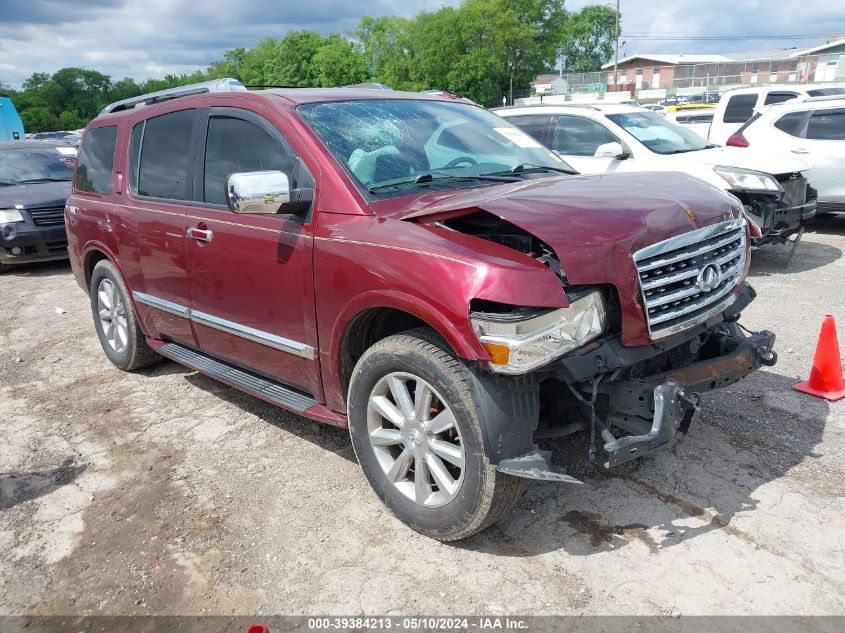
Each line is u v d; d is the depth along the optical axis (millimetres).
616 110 8711
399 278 2932
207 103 4273
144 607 2887
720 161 7836
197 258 4156
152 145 4742
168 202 4480
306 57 68750
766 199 7438
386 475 3285
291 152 3621
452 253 2820
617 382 2943
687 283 3072
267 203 3250
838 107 9594
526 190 3318
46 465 4137
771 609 2678
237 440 4320
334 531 3320
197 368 4496
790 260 8289
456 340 2746
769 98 13594
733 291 3371
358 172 3459
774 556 2971
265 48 76125
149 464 4070
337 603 2844
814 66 39625
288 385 3957
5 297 8664
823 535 3090
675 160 7844
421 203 3326
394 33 56844
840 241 9461
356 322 3275
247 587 2969
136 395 5148
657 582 2852
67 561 3213
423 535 3238
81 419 4773
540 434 3154
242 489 3742
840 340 5496
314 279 3371
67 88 122312
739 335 3508
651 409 2871
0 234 9562
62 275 9852
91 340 6633
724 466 3678
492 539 3186
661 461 3750
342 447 4164
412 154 3762
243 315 3930
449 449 2994
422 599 2836
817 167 9633
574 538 3158
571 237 2781
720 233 3189
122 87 127375
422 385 3029
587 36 96500
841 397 4402
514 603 2781
